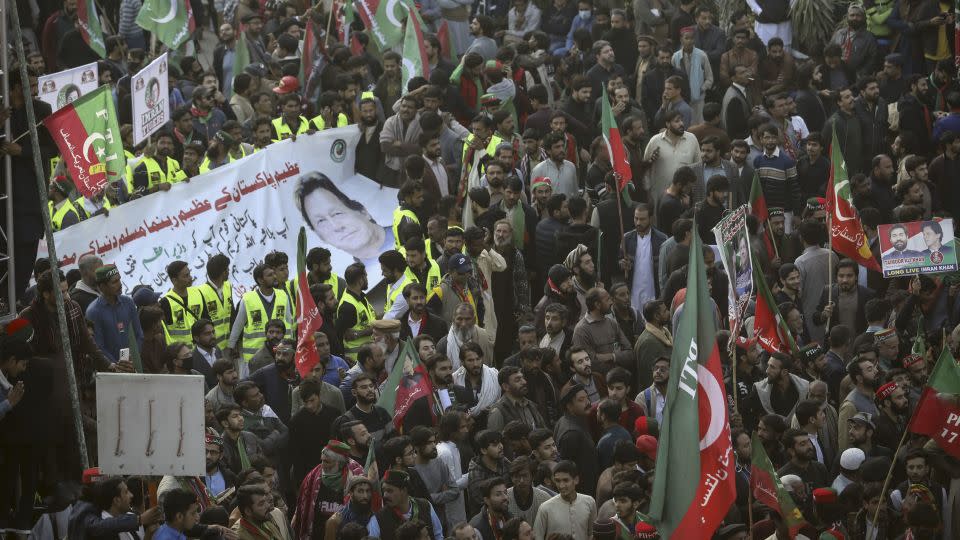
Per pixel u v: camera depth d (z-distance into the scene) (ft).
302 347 90.79
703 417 62.85
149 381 62.69
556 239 108.58
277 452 87.30
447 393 90.27
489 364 98.32
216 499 79.00
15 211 74.59
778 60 142.00
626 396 90.84
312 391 87.71
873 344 93.50
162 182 113.29
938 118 128.77
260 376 92.94
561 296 101.81
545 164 117.91
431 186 117.08
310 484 81.10
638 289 109.70
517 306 105.91
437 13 153.69
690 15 146.20
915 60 145.59
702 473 62.69
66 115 97.86
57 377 71.87
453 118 126.52
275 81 136.26
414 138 120.57
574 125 127.75
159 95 113.39
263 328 101.76
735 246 82.07
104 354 85.30
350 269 102.37
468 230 103.86
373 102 119.75
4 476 71.05
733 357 81.15
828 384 97.81
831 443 91.91
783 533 78.95
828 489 81.61
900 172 124.16
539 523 80.84
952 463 84.43
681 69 138.21
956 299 103.24
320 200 117.39
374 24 134.72
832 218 104.83
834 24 150.71
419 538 74.64
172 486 74.18
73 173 98.02
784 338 93.35
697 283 63.26
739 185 119.85
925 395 80.74
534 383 91.86
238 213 114.52
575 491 81.71
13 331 68.13
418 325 99.81
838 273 106.83
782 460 89.56
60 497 71.92
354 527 74.18
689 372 63.21
